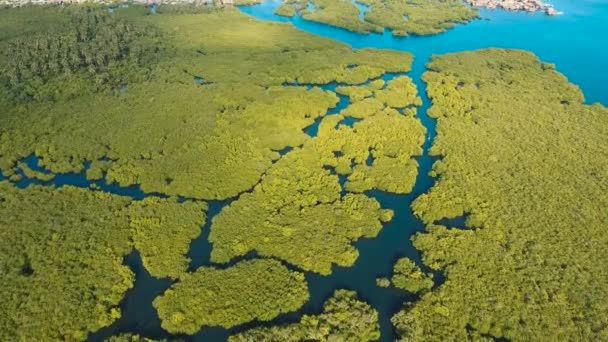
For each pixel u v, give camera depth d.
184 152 128.12
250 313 85.31
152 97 155.38
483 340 80.06
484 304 85.75
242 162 124.12
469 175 118.50
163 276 92.50
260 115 145.50
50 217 104.50
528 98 156.50
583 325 81.81
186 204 109.69
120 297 88.31
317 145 131.38
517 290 88.12
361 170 121.94
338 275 94.25
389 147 131.62
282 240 99.88
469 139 133.62
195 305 86.25
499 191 112.94
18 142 131.88
